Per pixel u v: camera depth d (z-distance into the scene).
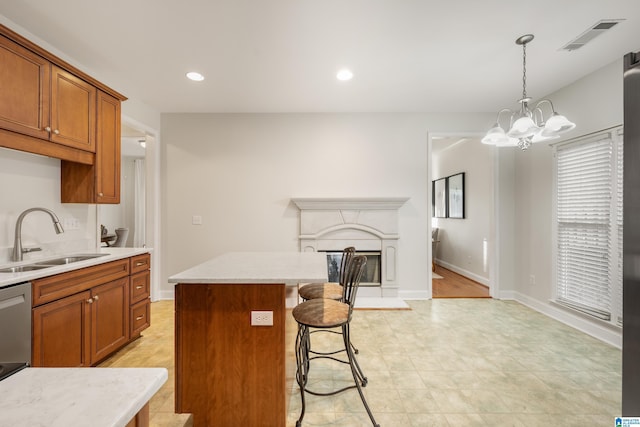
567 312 3.23
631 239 1.19
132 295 2.69
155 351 2.61
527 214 3.85
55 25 2.20
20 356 1.72
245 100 3.69
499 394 2.00
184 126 4.12
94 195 2.58
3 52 1.84
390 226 4.08
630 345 1.20
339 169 4.14
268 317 1.63
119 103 2.84
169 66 2.83
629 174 1.19
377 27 2.25
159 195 4.10
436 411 1.83
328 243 4.11
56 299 1.94
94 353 2.24
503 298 4.14
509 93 3.48
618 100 2.68
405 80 3.15
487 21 2.18
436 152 6.78
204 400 1.65
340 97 3.60
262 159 4.14
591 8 2.04
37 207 2.37
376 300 3.99
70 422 0.48
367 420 1.75
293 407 1.87
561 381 2.15
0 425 0.47
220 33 2.32
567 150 3.24
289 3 1.99
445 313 3.57
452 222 6.17
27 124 1.98
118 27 2.23
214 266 1.95
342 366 2.36
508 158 4.11
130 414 0.52
